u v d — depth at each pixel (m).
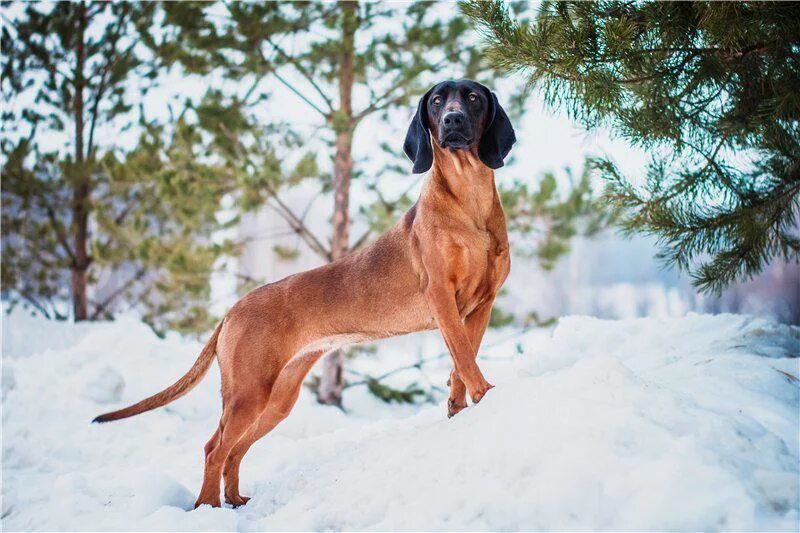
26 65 12.29
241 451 4.66
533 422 3.19
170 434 6.64
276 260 11.53
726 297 14.58
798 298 13.12
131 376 7.80
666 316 6.05
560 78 4.27
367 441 4.58
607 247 22.11
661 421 3.04
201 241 11.58
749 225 4.96
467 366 3.98
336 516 3.36
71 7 12.26
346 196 9.66
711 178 5.13
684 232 5.22
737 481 2.62
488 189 4.14
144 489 4.20
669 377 4.40
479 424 3.44
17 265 12.90
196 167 9.70
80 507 4.16
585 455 2.86
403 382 11.31
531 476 2.95
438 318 4.08
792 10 4.00
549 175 9.70
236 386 4.39
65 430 6.42
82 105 12.43
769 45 4.21
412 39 9.12
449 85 4.10
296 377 4.85
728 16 3.99
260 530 3.53
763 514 2.57
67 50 12.38
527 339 14.53
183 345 9.29
